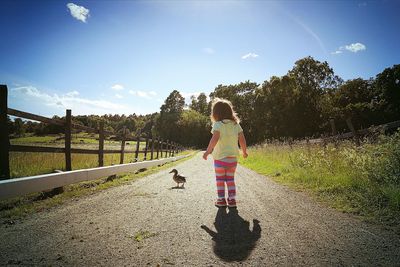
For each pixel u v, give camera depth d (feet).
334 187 17.79
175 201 15.61
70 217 12.13
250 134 238.07
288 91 181.88
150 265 7.19
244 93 295.89
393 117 144.05
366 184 15.76
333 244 8.55
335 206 13.75
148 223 11.07
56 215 12.51
